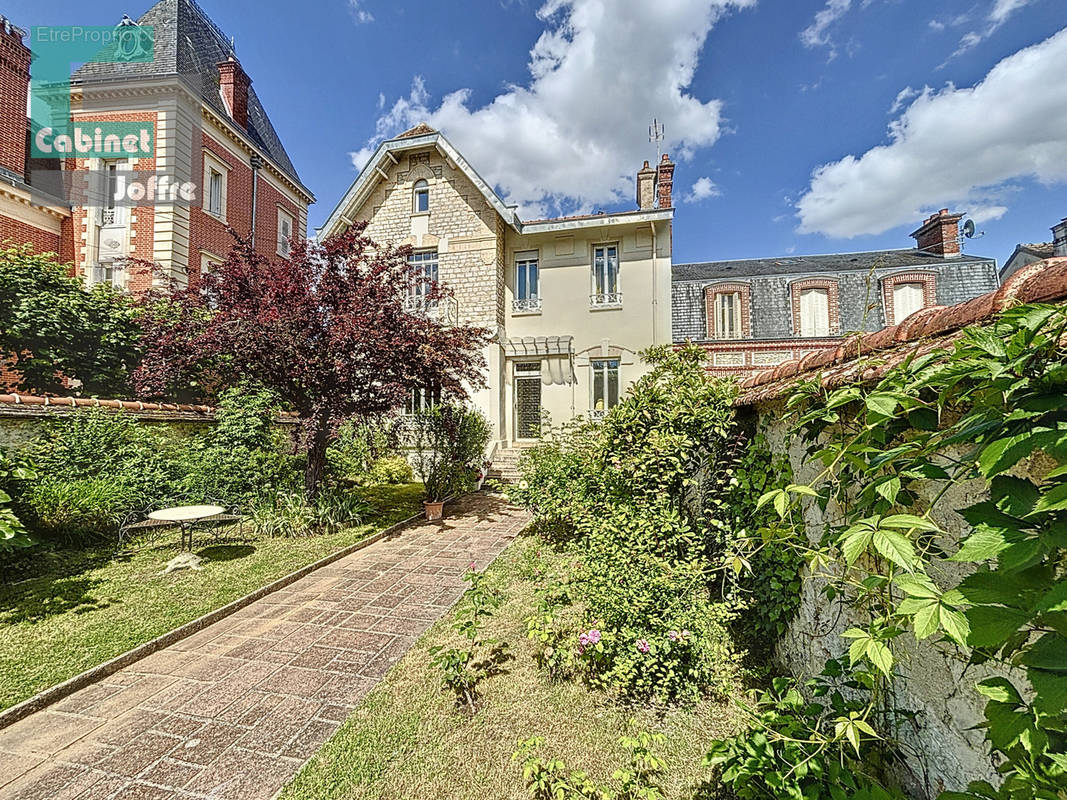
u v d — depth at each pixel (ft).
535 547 21.44
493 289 44.45
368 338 23.76
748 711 8.04
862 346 8.32
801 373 10.52
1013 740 3.52
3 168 37.14
